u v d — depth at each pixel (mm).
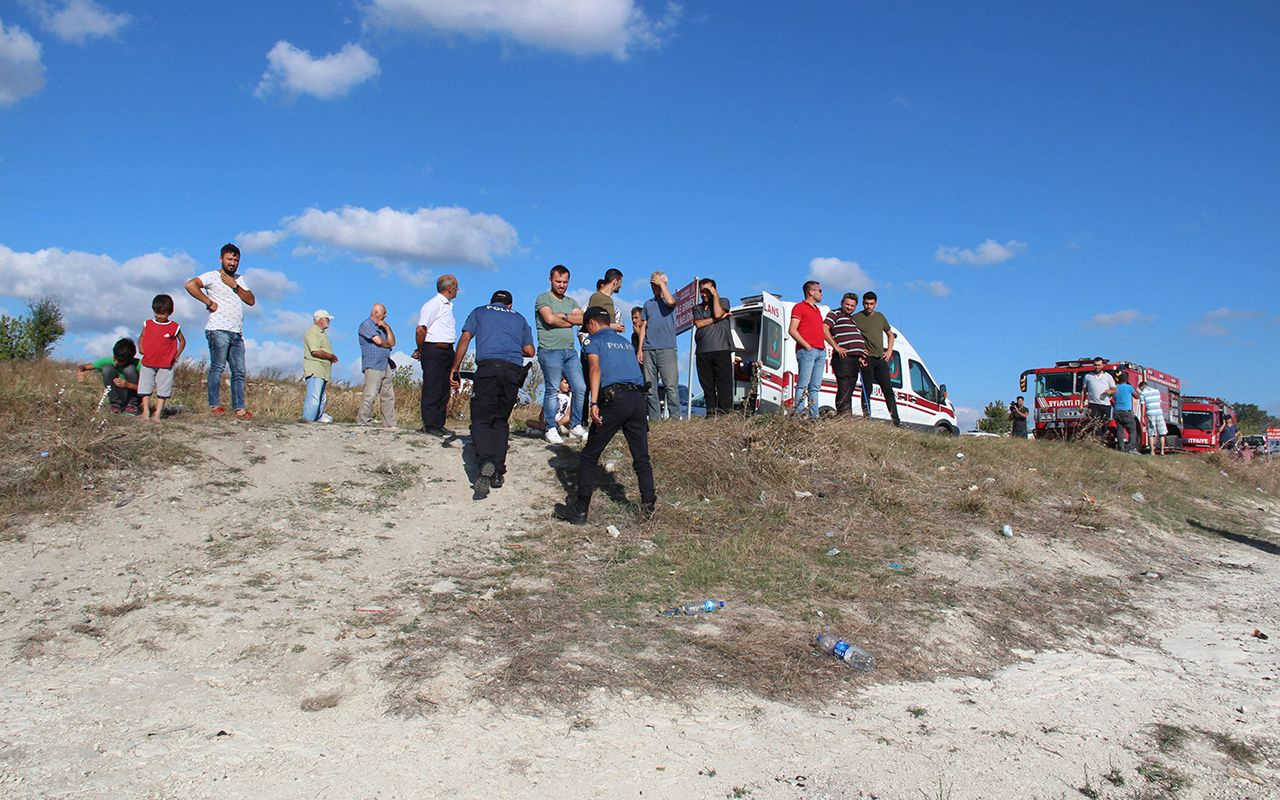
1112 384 16344
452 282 9461
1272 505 14266
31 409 7738
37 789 3209
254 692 4141
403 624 5004
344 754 3646
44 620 4742
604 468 8391
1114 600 7109
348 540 6434
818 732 4246
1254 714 4949
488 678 4391
